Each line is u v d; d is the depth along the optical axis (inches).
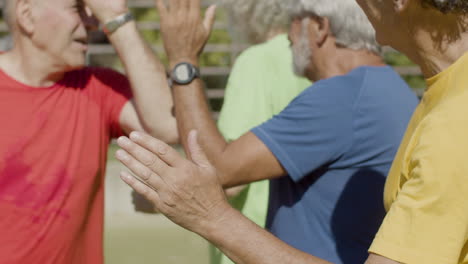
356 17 118.3
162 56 467.8
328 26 119.6
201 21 122.0
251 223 89.0
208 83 474.6
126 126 123.4
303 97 113.9
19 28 113.7
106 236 329.4
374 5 89.3
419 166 79.7
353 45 119.6
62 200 112.4
